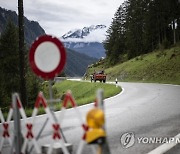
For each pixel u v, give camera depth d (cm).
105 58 15425
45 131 1305
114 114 1759
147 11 11450
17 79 5509
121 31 14175
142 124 1389
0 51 6069
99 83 6362
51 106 714
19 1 2459
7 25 6238
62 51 696
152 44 11638
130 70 9275
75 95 6825
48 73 708
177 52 8219
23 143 763
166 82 6675
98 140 494
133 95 3131
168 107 1980
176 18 10581
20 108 748
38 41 714
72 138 1137
